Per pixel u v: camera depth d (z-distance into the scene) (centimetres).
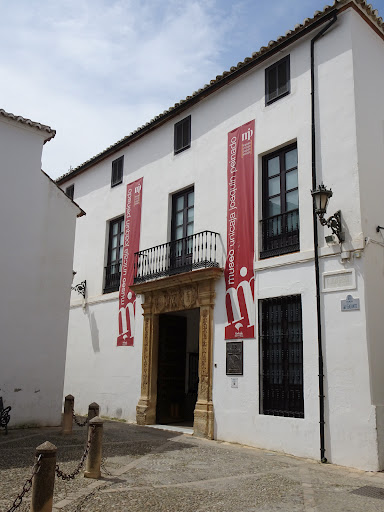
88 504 567
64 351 1279
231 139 1205
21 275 1238
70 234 1348
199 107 1333
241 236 1123
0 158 1247
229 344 1099
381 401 845
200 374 1151
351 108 946
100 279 1623
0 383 1162
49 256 1296
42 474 509
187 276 1205
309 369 924
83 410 1555
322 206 886
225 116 1239
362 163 927
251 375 1038
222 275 1151
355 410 840
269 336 1032
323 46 1023
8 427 1157
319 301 926
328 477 748
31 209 1283
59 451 886
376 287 890
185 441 1055
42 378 1230
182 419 1383
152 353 1335
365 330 850
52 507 531
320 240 951
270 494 637
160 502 584
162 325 1380
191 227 1309
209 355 1139
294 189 1048
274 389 1002
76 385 1612
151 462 819
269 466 817
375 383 841
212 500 601
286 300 1012
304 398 923
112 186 1655
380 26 1034
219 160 1231
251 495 630
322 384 891
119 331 1473
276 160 1105
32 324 1237
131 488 643
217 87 1259
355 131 930
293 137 1050
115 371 1457
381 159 984
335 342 890
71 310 1727
